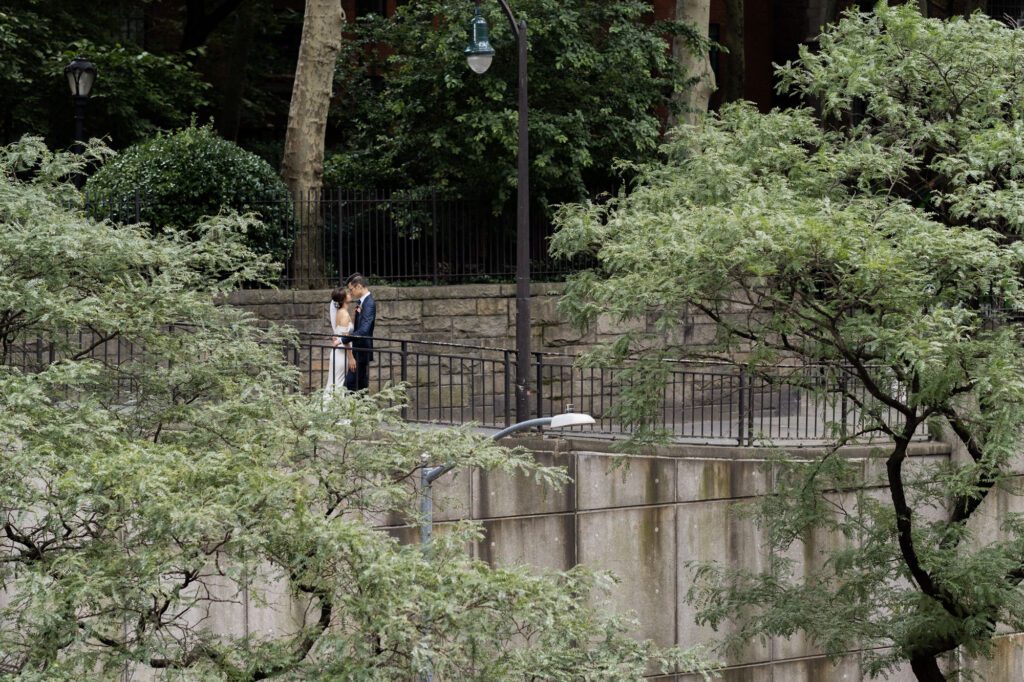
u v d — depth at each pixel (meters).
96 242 18.52
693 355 22.20
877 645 28.80
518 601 15.39
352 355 27.16
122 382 19.78
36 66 39.16
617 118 34.12
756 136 23.30
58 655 16.55
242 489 15.30
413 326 31.44
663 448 26.42
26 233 17.59
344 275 32.81
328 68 33.75
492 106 33.38
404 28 37.25
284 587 23.59
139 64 39.88
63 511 15.78
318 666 16.09
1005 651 30.28
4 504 15.88
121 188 29.88
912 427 21.06
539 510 25.50
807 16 48.97
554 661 16.33
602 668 16.55
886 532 23.41
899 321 19.58
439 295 31.64
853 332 20.23
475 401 31.97
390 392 17.56
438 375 29.08
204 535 15.74
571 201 34.12
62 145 40.12
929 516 28.53
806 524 24.16
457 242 33.00
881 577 23.77
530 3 33.38
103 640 16.00
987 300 21.27
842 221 19.02
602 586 16.52
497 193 32.88
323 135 33.94
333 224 32.16
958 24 23.08
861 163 22.19
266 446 16.95
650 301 20.55
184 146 30.52
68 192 20.41
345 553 15.39
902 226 19.45
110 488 15.76
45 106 39.94
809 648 28.31
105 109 39.78
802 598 24.12
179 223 29.84
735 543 27.16
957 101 23.34
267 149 45.00
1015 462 27.14
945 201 23.44
